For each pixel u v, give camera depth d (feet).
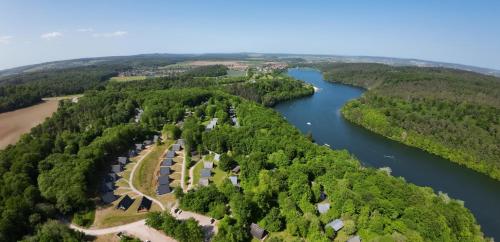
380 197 376.27
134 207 394.32
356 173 421.18
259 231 336.08
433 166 599.57
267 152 516.73
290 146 497.46
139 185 454.40
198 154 564.30
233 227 326.65
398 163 603.26
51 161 463.42
